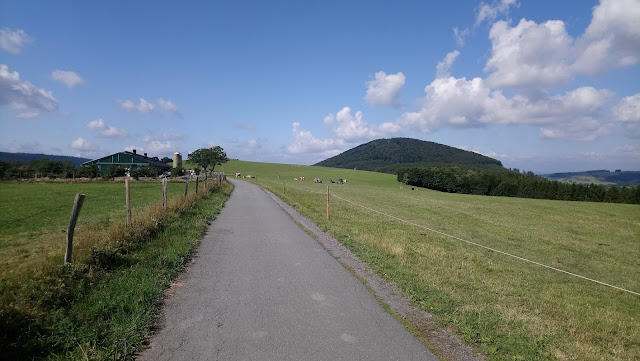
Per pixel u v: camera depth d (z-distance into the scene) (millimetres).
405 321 5309
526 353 4504
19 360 3930
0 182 43625
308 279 7270
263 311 5598
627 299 9211
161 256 8188
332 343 4578
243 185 49750
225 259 8805
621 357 5008
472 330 5020
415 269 8438
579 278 11180
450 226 21609
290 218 16469
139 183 44500
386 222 19281
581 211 37125
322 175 114625
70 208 18859
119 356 4133
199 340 4605
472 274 9008
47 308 4996
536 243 18406
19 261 7980
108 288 6008
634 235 24406
